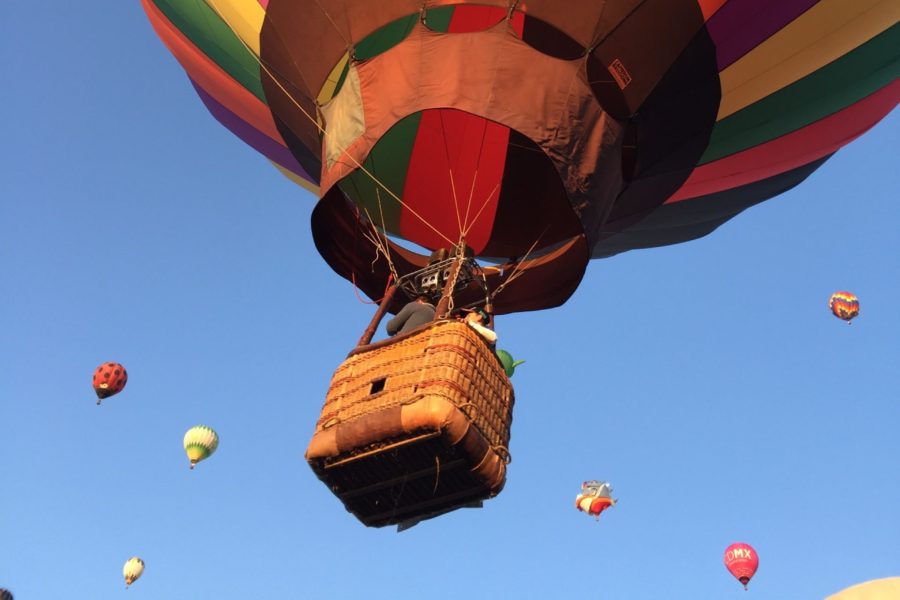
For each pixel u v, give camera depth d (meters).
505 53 6.69
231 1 8.10
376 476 5.57
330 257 7.29
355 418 5.42
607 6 7.17
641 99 7.54
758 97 8.38
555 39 7.71
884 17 8.23
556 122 6.55
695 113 8.07
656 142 7.96
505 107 6.48
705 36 7.66
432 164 8.74
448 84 6.54
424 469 5.45
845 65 8.55
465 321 5.65
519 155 8.54
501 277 7.74
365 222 7.62
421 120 8.63
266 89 8.42
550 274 7.53
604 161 6.80
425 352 5.47
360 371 5.64
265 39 7.94
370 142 6.61
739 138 8.71
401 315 6.18
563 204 8.20
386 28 7.47
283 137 9.09
